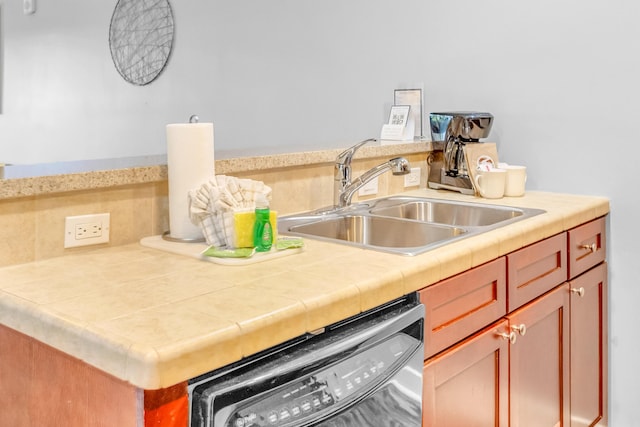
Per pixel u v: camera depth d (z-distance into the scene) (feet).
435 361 4.45
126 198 4.88
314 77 9.81
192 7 11.57
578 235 6.55
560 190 7.55
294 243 4.69
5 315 3.52
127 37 12.99
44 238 4.40
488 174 7.09
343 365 3.61
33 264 4.29
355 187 6.42
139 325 3.05
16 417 3.65
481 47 7.93
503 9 7.70
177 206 4.93
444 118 7.55
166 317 3.18
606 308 7.32
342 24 9.34
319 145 7.43
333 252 4.68
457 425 4.79
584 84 7.22
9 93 16.33
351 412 3.66
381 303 3.95
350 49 9.29
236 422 3.07
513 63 7.70
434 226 5.81
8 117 16.47
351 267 4.21
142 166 4.92
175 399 2.91
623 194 7.10
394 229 6.14
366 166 7.08
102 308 3.33
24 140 16.11
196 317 3.18
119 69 13.29
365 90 9.18
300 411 3.36
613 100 7.05
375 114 9.10
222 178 4.83
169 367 2.77
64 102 14.83
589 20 7.11
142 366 2.73
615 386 7.43
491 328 5.12
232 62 11.03
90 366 3.10
